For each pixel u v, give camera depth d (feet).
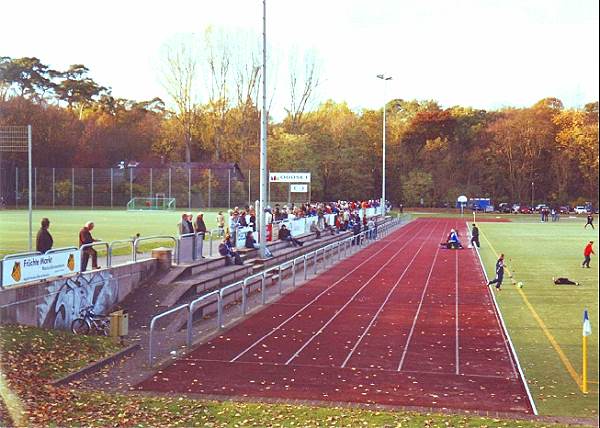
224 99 329.52
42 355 48.11
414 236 187.52
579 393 43.06
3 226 143.13
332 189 332.80
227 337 59.72
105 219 186.29
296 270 108.68
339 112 390.42
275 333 61.36
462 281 96.78
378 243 163.63
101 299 67.87
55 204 255.70
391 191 376.27
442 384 45.11
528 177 384.27
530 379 46.39
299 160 293.84
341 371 48.34
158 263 80.02
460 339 59.11
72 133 285.02
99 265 73.92
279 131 316.40
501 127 391.45
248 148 318.65
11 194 246.68
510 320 68.08
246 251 104.99
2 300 53.01
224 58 326.24
